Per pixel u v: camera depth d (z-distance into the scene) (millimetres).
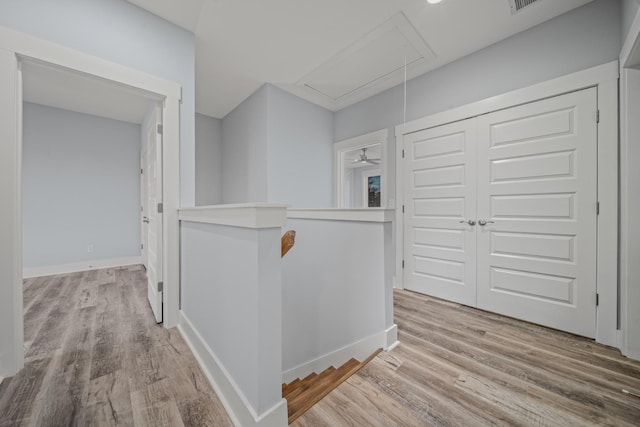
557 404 1220
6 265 1356
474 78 2428
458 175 2541
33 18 1469
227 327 1240
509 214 2229
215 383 1307
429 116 2750
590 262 1857
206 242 1520
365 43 2346
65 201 3674
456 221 2564
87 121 3834
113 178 4043
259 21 2074
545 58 2033
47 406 1172
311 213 2059
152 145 2312
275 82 3078
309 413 1152
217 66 2756
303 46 2404
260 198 3252
